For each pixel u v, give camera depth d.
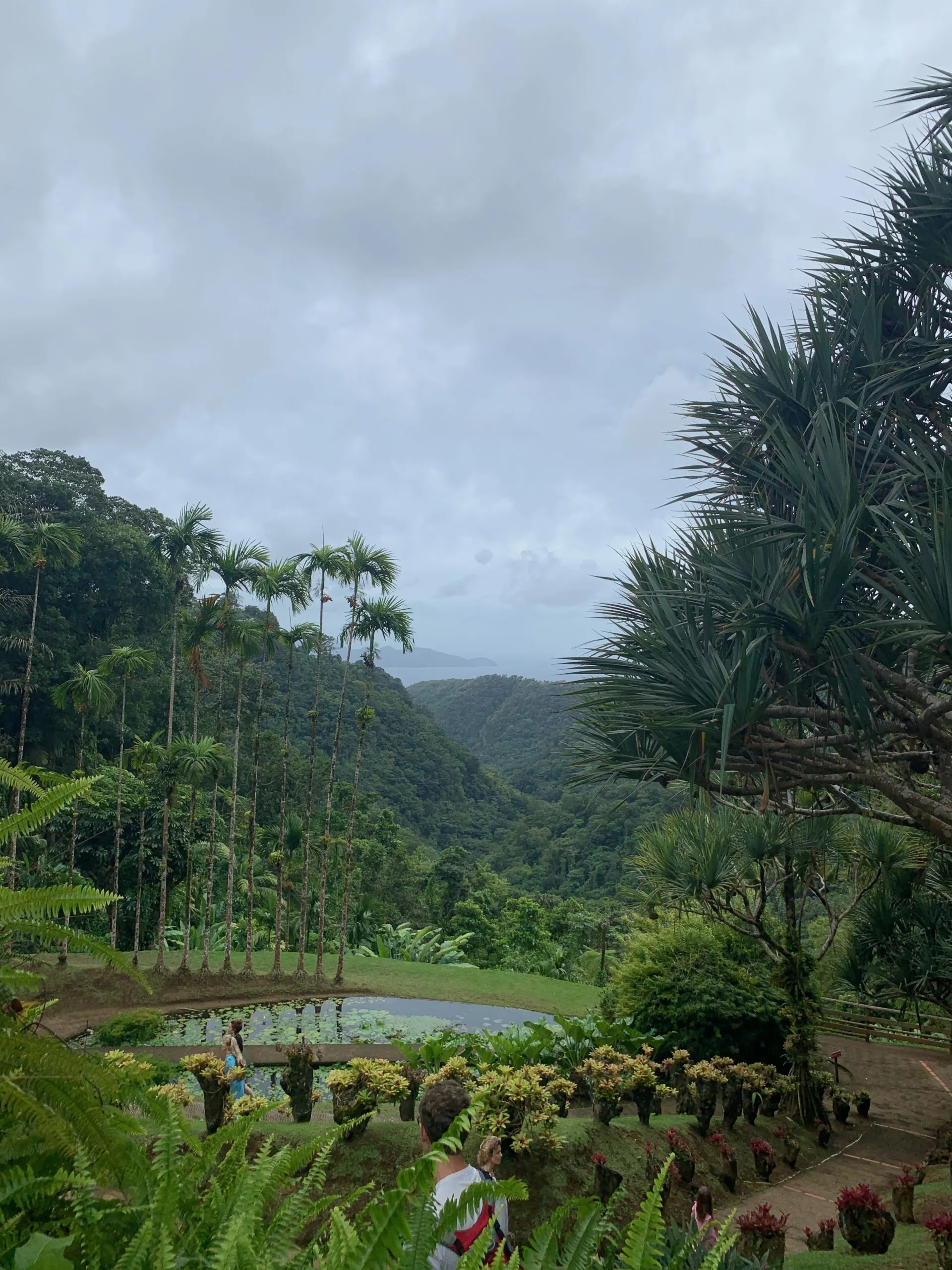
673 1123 8.82
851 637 6.84
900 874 12.77
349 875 22.42
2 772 1.92
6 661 32.41
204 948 20.00
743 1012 10.77
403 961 23.06
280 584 21.06
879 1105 11.28
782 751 6.88
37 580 19.77
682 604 7.34
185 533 20.64
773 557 7.29
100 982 17.36
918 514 6.94
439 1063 8.73
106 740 36.25
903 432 7.92
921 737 6.87
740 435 8.30
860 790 9.99
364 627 21.94
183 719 41.25
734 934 12.73
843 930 15.55
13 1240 1.33
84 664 35.12
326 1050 13.80
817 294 8.66
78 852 24.34
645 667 6.85
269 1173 1.56
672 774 7.31
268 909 28.95
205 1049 13.61
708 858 11.59
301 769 43.94
